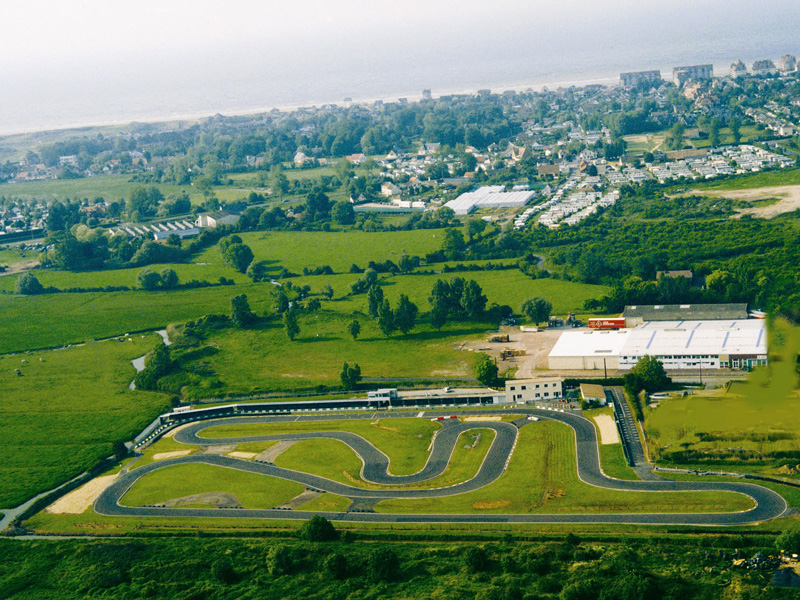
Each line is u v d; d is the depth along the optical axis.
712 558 197.38
